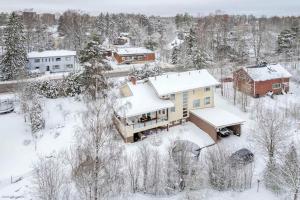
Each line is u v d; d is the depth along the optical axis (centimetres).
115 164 2670
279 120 3528
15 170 3275
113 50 8438
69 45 9469
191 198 2645
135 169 2828
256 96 5103
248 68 5297
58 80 5406
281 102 4844
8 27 6188
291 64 7100
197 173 2870
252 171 2975
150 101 3944
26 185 2927
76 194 2564
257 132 3391
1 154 3534
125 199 2619
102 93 3981
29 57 6794
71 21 11681
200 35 8738
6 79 6153
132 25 12312
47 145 3644
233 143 3653
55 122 4144
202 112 4131
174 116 4100
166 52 8719
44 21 14900
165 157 3025
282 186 2736
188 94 4156
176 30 14038
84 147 2694
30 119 4062
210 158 2927
